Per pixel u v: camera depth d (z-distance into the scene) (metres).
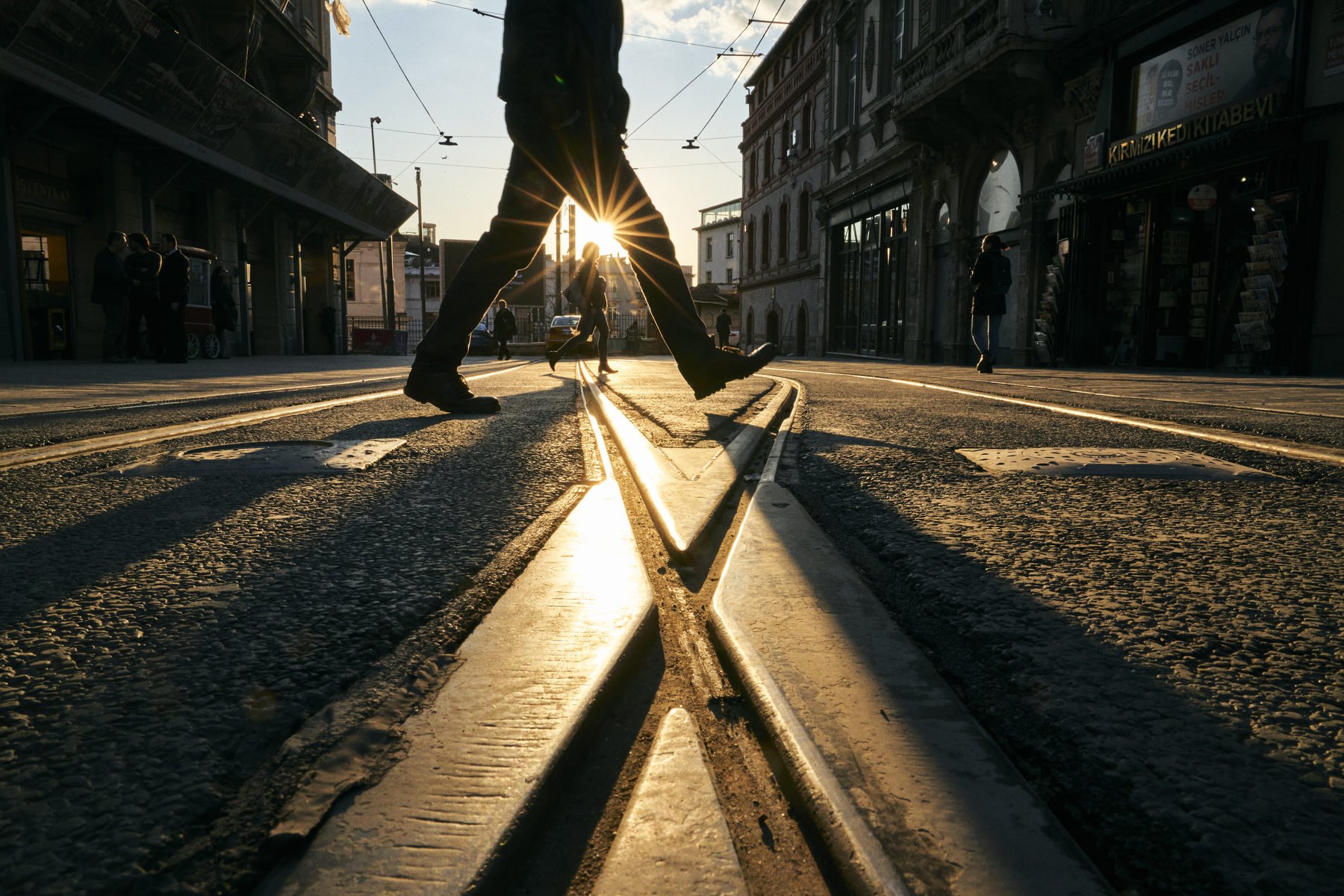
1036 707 0.83
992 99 16.16
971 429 3.43
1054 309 14.72
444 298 3.86
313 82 22.67
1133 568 1.34
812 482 2.18
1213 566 1.36
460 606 1.13
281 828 0.61
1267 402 4.99
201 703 0.82
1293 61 10.30
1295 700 0.84
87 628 1.04
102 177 15.23
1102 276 14.21
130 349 13.40
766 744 0.80
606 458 2.62
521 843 0.62
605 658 0.95
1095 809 0.65
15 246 13.05
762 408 4.42
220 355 16.42
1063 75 14.47
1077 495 2.00
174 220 18.03
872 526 1.65
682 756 0.76
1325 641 1.01
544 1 3.02
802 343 31.78
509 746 0.74
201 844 0.60
